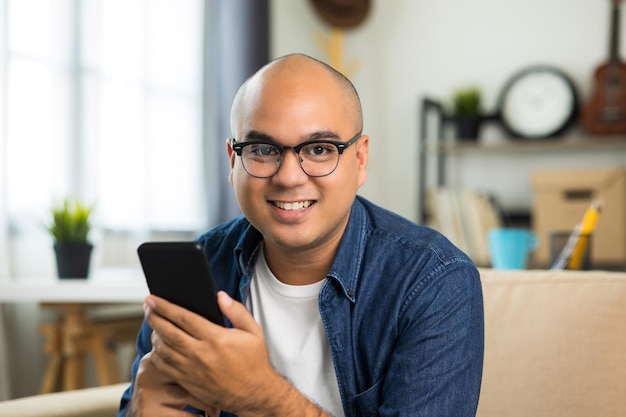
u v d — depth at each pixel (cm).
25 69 232
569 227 299
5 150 214
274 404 85
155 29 285
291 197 92
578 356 108
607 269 295
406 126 378
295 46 373
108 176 261
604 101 314
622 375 105
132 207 268
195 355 81
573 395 106
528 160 350
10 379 224
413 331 93
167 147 290
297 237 94
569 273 117
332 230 96
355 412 99
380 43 385
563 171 299
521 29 353
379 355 97
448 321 92
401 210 379
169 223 290
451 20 369
